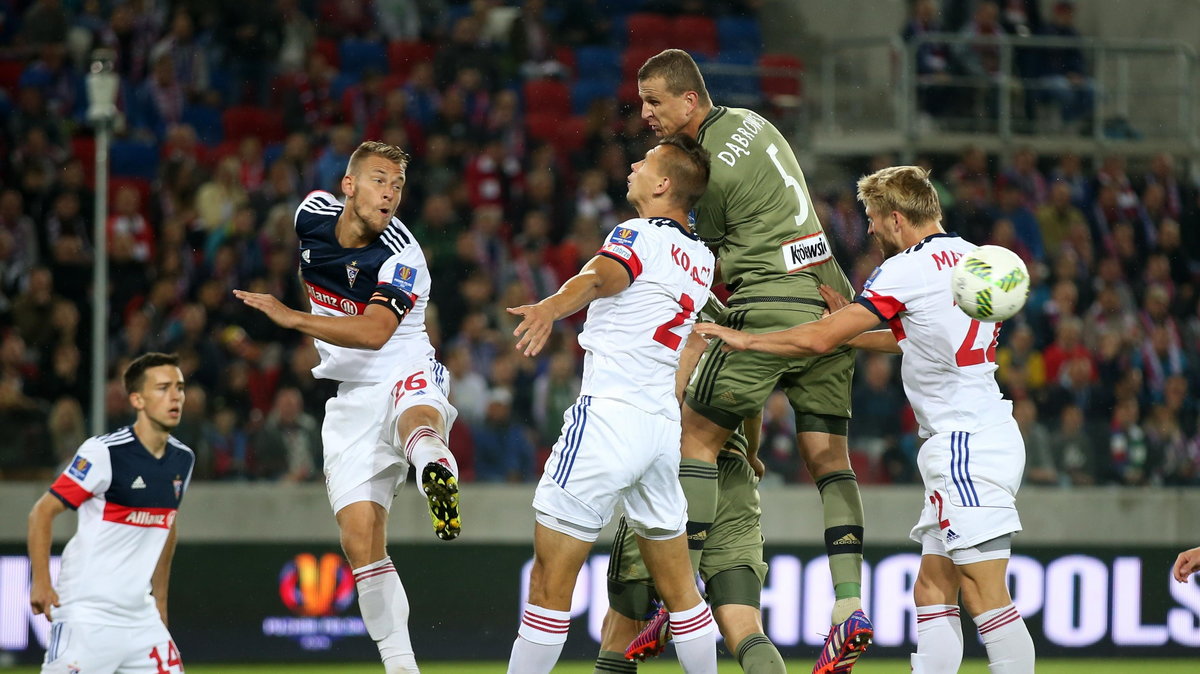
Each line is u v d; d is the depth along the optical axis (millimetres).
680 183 16141
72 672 17562
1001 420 16844
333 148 40812
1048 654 33844
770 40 52938
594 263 15445
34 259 37000
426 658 32281
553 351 36500
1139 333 40219
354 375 17766
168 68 43594
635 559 18734
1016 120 47781
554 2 50188
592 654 32438
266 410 34188
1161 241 44719
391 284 17016
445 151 41750
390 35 48594
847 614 17484
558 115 46656
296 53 45438
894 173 17312
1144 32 53594
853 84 51219
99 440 17906
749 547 18609
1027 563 33844
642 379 15719
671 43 51594
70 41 43625
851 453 34812
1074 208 44406
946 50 48250
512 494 33312
